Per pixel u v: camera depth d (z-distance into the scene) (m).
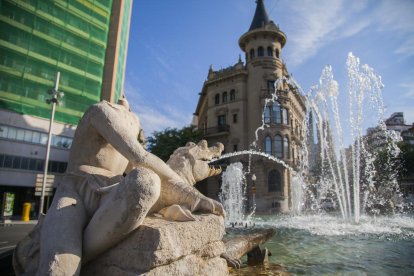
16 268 1.50
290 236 7.87
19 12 22.38
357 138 14.50
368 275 3.68
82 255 1.34
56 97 16.75
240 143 34.41
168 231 1.33
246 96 35.78
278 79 31.75
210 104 38.69
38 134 21.92
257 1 40.38
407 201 31.91
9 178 20.14
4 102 20.59
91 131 1.66
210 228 1.64
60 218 1.32
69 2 25.12
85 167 1.63
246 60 37.69
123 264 1.31
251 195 31.97
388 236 7.91
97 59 26.53
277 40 36.47
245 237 3.34
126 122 1.75
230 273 3.29
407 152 30.44
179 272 1.38
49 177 15.92
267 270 3.54
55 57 23.83
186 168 2.12
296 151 36.47
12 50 21.72
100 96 26.66
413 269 4.05
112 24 28.33
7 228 12.09
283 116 34.28
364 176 23.12
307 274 3.64
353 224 11.80
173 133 33.44
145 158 1.54
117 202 1.25
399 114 72.19
